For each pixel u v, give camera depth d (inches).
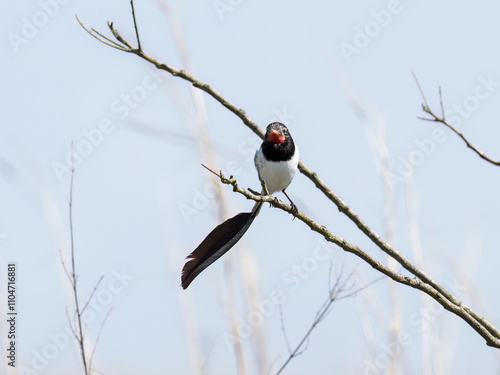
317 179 367.2
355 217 354.6
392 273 305.7
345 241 307.1
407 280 303.4
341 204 361.1
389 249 351.3
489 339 303.1
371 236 358.0
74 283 342.3
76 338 344.5
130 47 358.3
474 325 301.6
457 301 333.7
